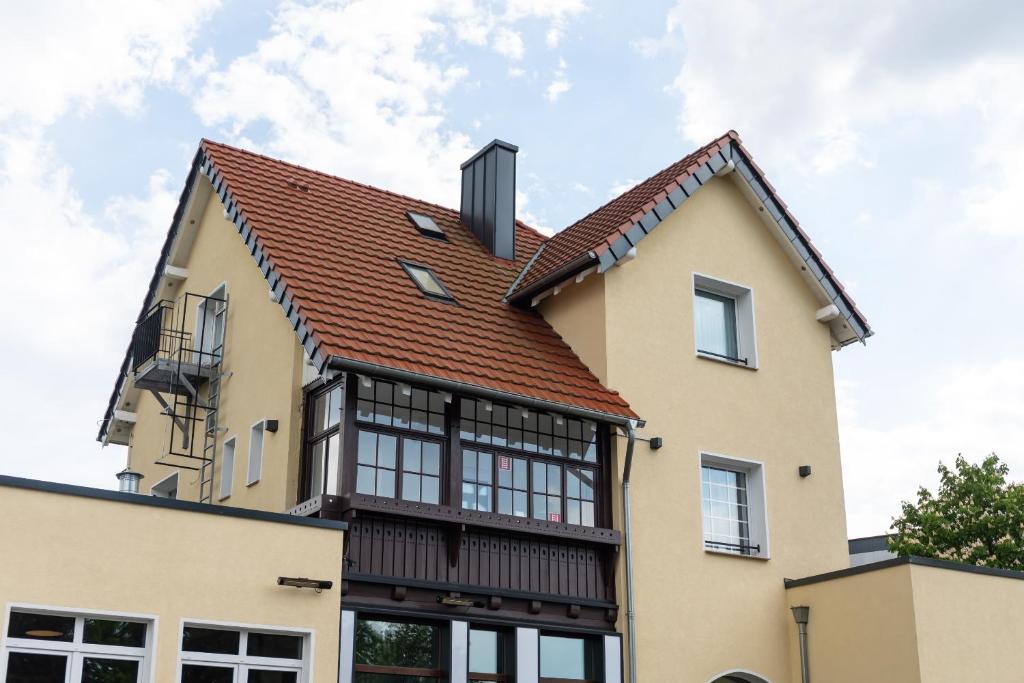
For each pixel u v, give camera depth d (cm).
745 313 1881
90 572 1167
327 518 1382
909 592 1583
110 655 1177
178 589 1212
